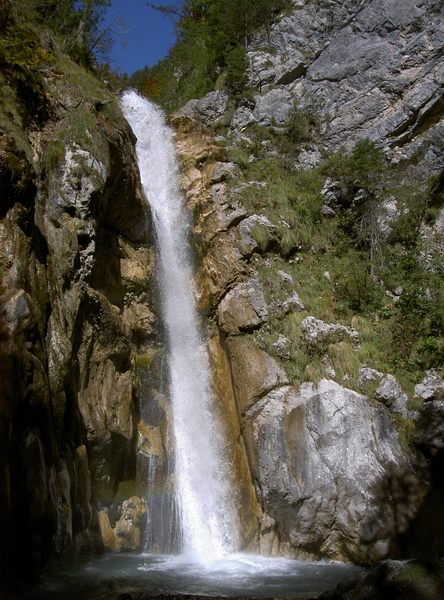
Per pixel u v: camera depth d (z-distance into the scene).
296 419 12.49
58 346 10.14
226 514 12.67
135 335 14.30
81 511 10.36
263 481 12.16
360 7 21.52
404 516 11.38
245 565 10.79
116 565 10.27
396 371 13.46
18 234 9.98
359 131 20.06
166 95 24.62
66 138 12.66
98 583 8.88
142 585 8.90
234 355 13.86
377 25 21.06
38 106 12.91
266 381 13.16
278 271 15.12
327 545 11.61
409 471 11.89
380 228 17.20
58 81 13.88
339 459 11.98
